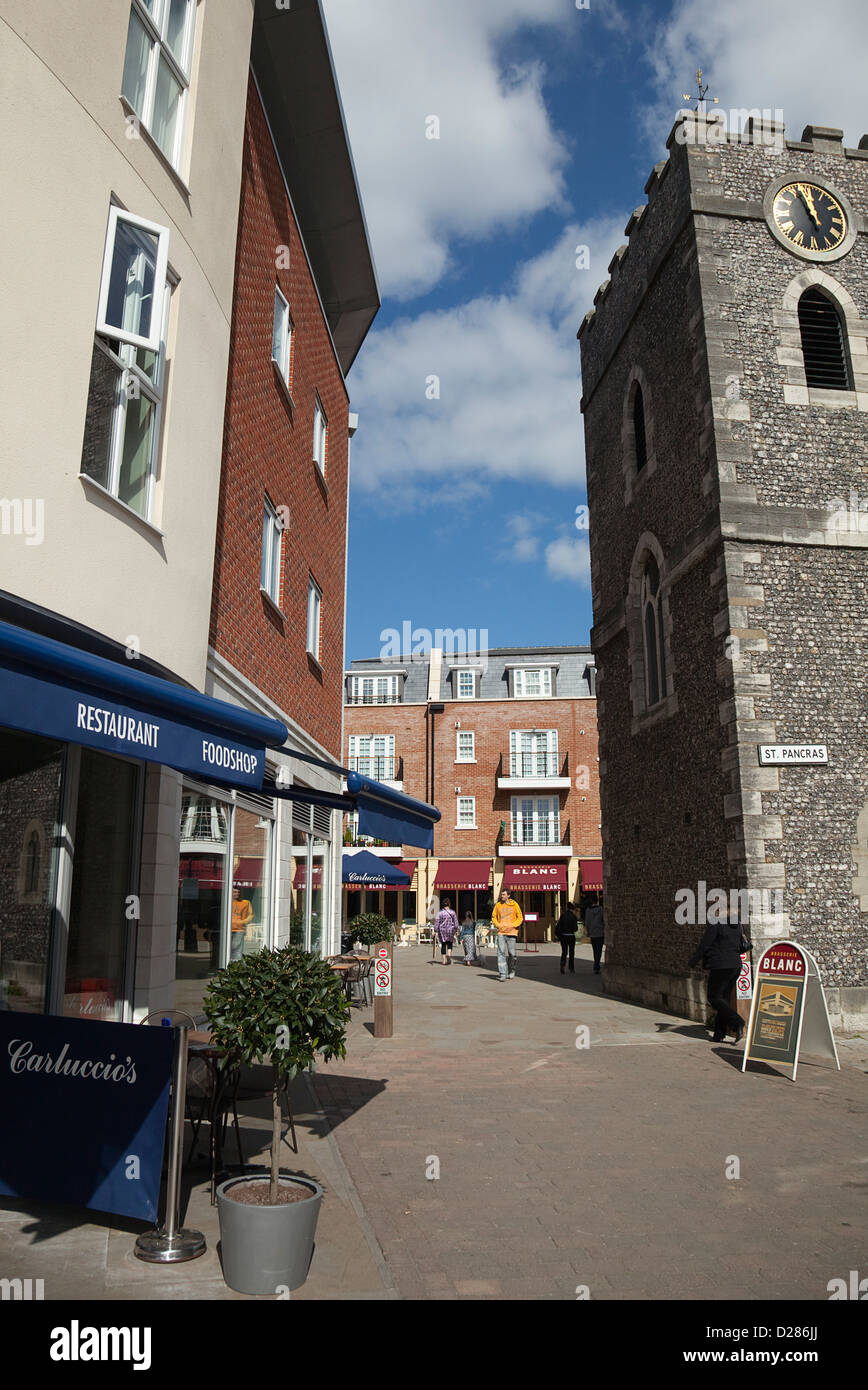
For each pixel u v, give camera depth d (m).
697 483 13.54
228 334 8.73
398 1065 9.49
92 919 6.94
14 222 5.55
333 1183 5.58
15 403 5.49
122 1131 4.70
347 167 14.85
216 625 9.48
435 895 39.31
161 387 7.32
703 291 13.54
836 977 11.54
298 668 13.67
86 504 6.11
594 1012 13.83
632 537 16.30
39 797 6.28
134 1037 4.77
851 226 14.20
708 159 14.08
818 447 13.22
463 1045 10.74
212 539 8.24
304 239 16.28
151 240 7.12
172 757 4.79
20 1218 4.86
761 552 12.70
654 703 15.45
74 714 4.11
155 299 6.77
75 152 6.12
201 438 8.01
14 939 5.96
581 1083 8.62
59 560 5.82
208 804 9.57
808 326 14.01
